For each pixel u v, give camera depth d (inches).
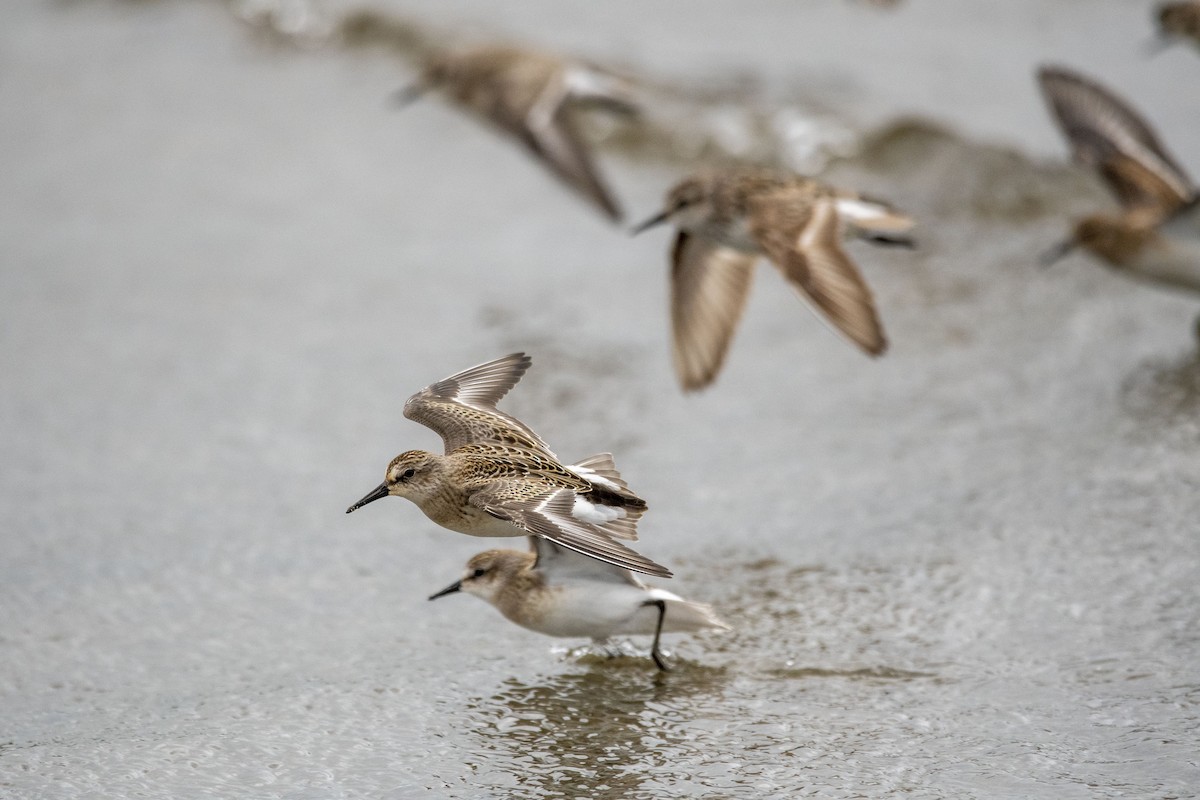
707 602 440.5
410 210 769.6
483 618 442.3
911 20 925.8
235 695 402.3
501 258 713.0
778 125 786.8
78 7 1045.8
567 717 386.9
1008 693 388.5
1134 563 449.4
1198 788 342.0
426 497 380.8
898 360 601.9
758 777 355.9
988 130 784.3
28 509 506.3
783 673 404.2
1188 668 394.0
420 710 392.8
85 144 850.8
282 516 502.3
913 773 354.9
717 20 931.3
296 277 698.2
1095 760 356.2
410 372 602.9
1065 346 604.7
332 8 975.6
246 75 935.7
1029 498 492.7
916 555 463.8
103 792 357.4
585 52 869.2
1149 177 613.9
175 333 645.3
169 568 470.6
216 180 806.5
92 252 726.5
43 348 632.4
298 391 591.5
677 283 449.4
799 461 526.0
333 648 426.0
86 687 406.6
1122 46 874.1
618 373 596.4
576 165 444.8
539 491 349.1
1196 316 624.4
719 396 577.9
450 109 876.6
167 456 543.8
